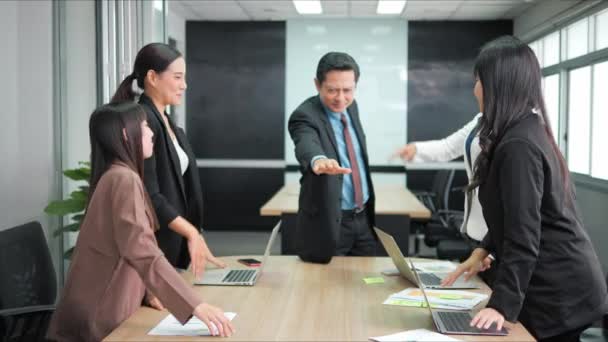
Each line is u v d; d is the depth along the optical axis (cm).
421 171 931
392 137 940
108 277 212
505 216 199
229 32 945
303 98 946
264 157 953
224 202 960
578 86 699
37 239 282
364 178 321
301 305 230
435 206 716
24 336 240
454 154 335
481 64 210
